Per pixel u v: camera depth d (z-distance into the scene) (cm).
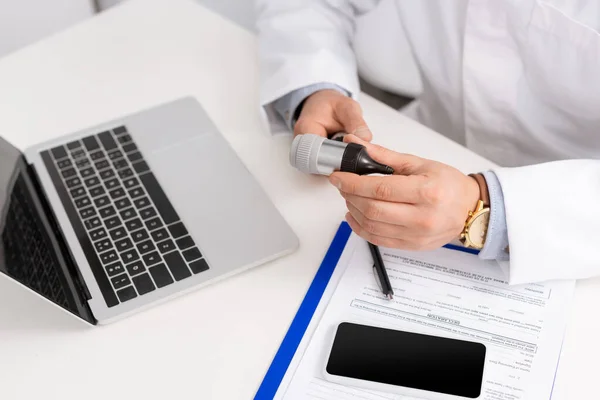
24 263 62
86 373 62
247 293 66
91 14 141
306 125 77
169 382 60
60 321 66
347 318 63
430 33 90
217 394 59
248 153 80
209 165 78
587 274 64
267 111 84
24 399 61
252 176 76
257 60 93
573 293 64
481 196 66
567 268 63
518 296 64
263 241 69
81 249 70
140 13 102
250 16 142
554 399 56
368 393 58
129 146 81
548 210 64
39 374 62
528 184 65
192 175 77
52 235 71
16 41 138
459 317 62
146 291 66
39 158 80
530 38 77
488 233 65
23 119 87
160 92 89
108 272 67
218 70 92
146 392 60
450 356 59
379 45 94
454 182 64
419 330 61
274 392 58
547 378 57
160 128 83
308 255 69
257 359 61
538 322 61
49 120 87
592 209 63
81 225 72
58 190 76
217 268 67
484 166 76
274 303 65
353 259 68
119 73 93
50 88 92
